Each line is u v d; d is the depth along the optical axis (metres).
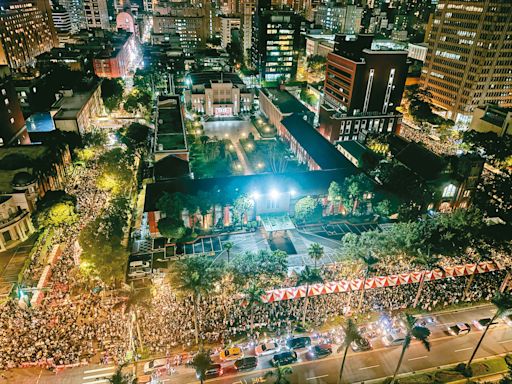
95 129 160.50
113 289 84.69
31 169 108.75
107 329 74.38
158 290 85.44
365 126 169.38
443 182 117.38
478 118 172.75
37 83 195.62
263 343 74.06
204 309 80.06
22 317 76.19
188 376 68.38
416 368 71.25
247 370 70.25
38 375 66.44
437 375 69.88
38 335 72.38
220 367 69.12
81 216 110.25
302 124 165.38
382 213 109.38
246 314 79.62
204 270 72.94
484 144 153.25
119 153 127.88
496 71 179.88
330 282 81.06
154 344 72.94
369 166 137.50
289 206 115.12
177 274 73.31
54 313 77.44
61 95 176.88
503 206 122.19
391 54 158.50
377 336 77.06
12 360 67.81
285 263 83.75
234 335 76.19
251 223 111.75
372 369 70.94
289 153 162.38
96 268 81.25
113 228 88.69
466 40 182.50
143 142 150.25
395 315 81.06
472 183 116.94
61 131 148.75
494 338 77.88
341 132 167.38
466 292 86.44
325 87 190.38
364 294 85.44
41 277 86.19
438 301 84.94
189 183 113.19
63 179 131.12
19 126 142.75
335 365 71.44
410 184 110.88
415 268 91.06
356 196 111.31
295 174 120.06
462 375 69.94
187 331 75.38
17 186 99.88
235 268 78.81
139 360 70.19
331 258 98.06
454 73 192.25
